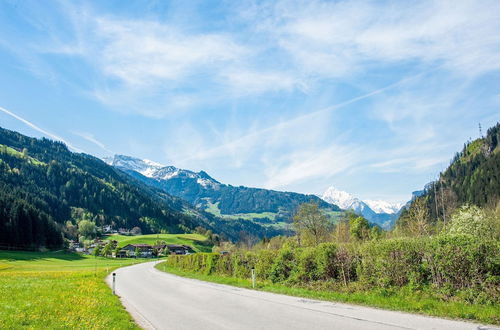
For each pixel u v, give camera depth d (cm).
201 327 1111
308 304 1421
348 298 1459
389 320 1036
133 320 1300
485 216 2786
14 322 1187
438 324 960
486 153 16462
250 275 2623
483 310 1043
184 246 18900
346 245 1800
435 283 1305
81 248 16975
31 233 12900
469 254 1191
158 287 2606
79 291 2125
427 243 1362
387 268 1482
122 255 16012
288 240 6588
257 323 1113
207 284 2652
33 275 3956
